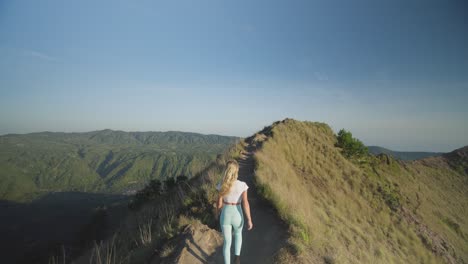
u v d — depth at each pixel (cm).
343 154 3044
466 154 5147
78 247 3519
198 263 555
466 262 2014
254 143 1948
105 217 4281
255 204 848
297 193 1245
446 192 3856
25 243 5691
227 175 486
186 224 734
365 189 2327
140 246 770
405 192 2852
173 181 2956
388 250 1530
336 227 1180
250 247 629
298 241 632
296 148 2212
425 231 2148
